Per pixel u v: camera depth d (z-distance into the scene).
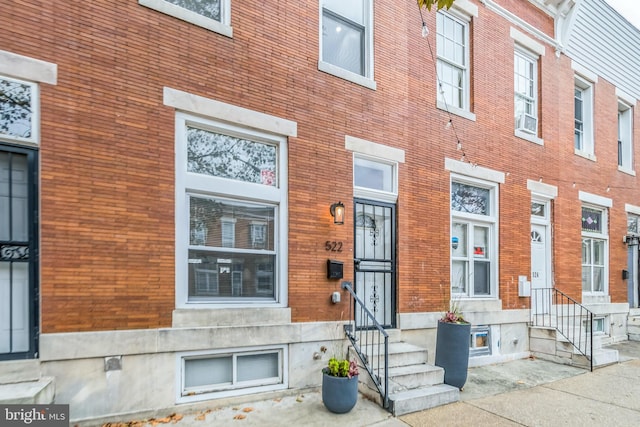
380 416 4.51
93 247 3.98
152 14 4.49
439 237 6.97
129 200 4.21
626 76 11.62
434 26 7.30
